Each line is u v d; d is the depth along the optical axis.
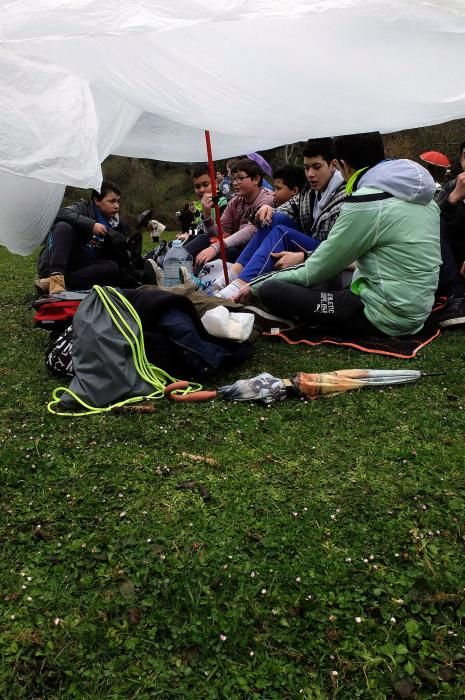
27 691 1.52
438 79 3.50
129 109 4.09
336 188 4.63
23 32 2.77
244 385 3.08
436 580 1.82
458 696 1.49
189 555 1.95
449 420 2.82
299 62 3.35
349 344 3.90
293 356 3.80
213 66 3.37
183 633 1.67
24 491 2.32
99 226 5.23
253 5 2.79
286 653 1.61
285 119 3.92
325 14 2.93
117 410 2.97
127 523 2.12
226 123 4.04
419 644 1.64
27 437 2.73
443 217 4.54
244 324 3.53
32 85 2.93
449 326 4.20
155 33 3.07
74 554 1.97
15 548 2.01
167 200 23.55
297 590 1.81
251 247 4.88
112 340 3.12
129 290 3.46
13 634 1.68
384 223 3.79
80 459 2.54
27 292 6.30
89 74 3.27
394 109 3.79
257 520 2.12
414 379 3.27
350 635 1.66
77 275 5.16
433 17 2.98
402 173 3.79
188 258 5.34
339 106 3.78
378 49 3.23
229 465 2.48
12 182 4.12
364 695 1.51
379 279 3.89
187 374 3.39
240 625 1.69
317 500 2.23
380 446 2.61
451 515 2.12
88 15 2.75
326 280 4.08
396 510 2.16
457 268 4.53
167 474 2.42
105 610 1.75
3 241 4.67
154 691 1.52
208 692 1.51
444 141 19.47
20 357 3.89
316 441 2.67
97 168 3.03
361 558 1.92
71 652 1.62
